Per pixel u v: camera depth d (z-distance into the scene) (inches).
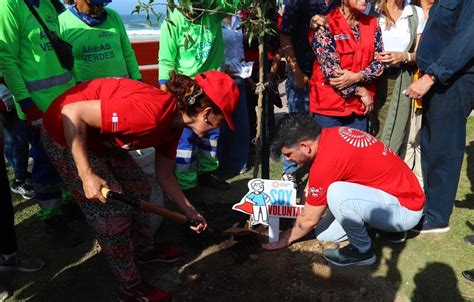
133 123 73.1
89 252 117.0
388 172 99.7
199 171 150.7
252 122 184.9
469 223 126.0
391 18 124.8
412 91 107.7
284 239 113.3
